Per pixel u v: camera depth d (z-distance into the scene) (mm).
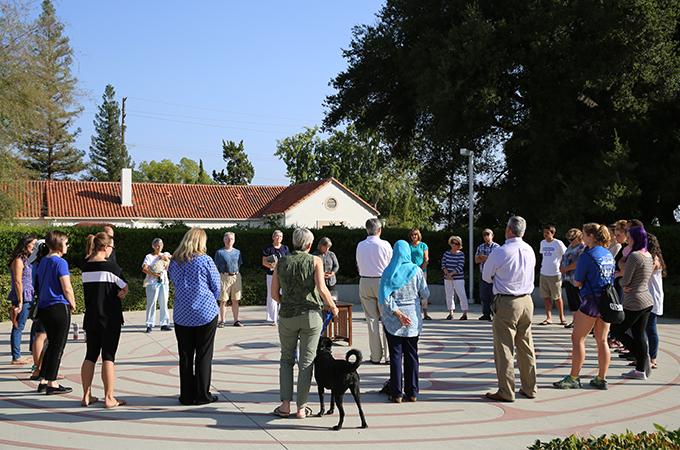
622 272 9039
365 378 8836
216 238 22750
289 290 6809
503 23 22969
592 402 7516
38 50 26078
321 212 45844
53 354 7898
